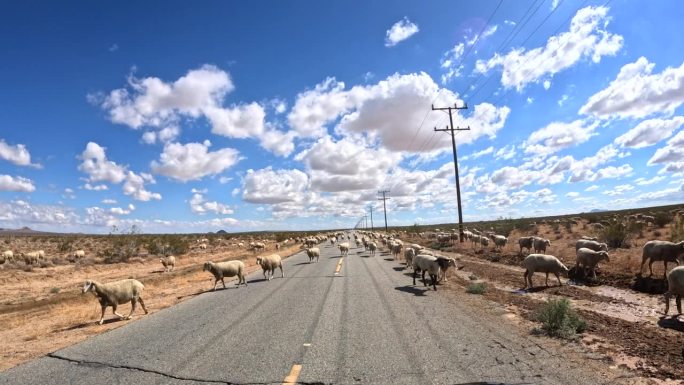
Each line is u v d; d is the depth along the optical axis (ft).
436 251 119.44
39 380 20.53
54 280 83.25
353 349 24.27
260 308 38.60
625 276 51.03
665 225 110.01
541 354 23.02
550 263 50.39
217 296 48.55
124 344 27.07
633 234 89.66
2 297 63.00
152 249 148.66
